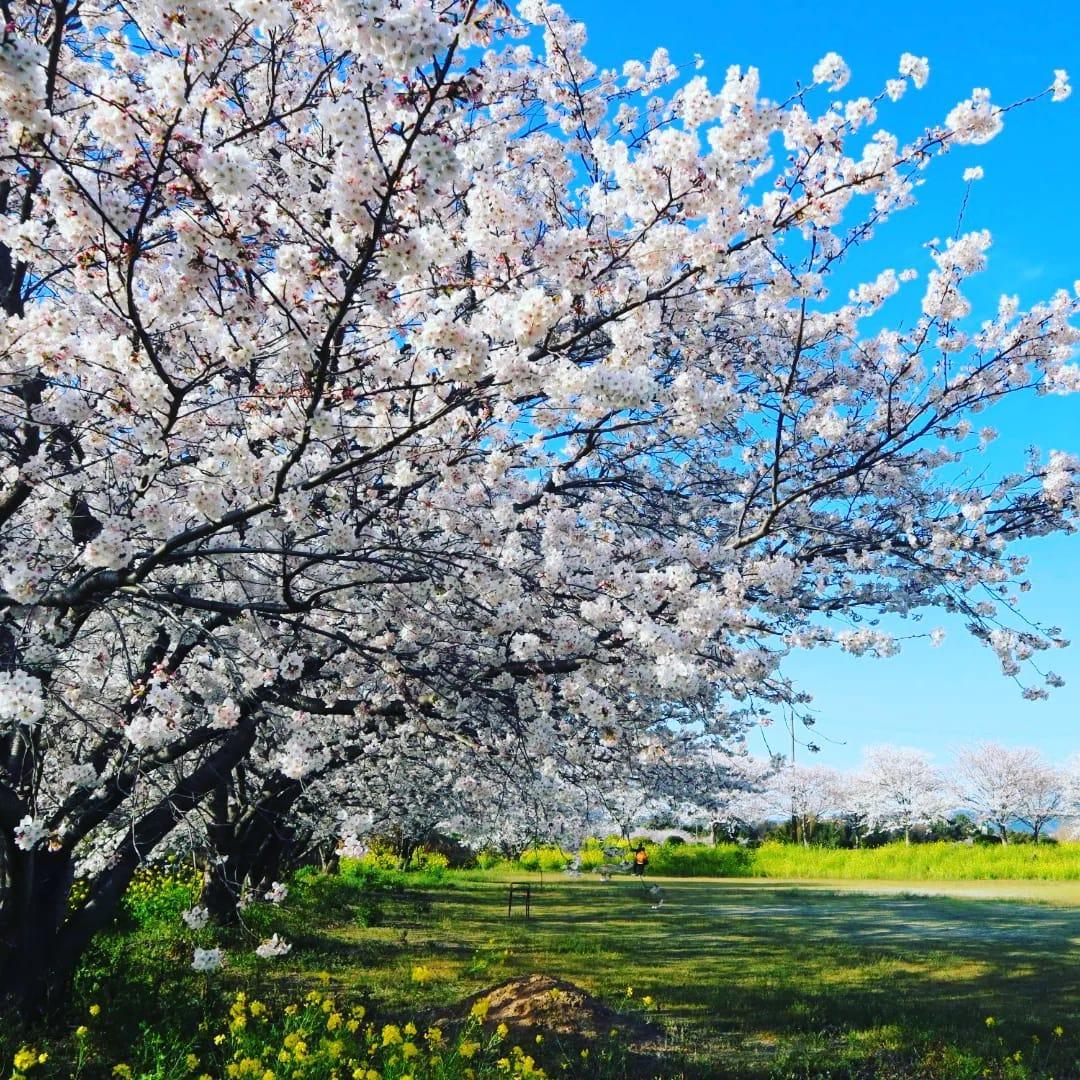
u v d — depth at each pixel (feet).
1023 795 160.35
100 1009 21.80
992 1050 23.50
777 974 34.86
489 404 15.74
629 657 16.44
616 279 13.48
